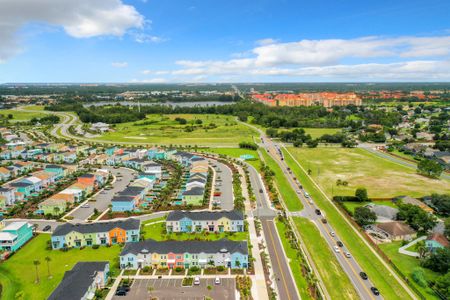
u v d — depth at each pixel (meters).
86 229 154.88
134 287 123.44
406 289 123.12
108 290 121.38
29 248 152.50
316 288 120.62
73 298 107.38
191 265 136.50
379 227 166.50
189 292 120.50
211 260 136.12
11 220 181.00
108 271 129.25
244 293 118.44
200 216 169.00
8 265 138.25
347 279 129.25
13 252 147.88
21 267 136.88
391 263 138.25
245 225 174.88
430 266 134.62
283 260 141.12
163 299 116.62
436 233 153.75
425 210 184.00
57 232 152.38
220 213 171.00
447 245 145.00
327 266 137.38
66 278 118.44
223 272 133.25
